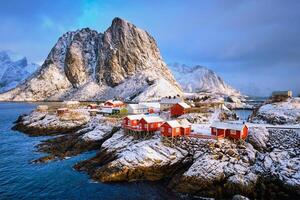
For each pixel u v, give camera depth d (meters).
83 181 43.91
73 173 47.59
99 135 66.94
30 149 64.75
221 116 77.62
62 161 54.59
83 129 74.25
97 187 41.53
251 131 52.56
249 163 43.38
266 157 44.16
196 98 140.00
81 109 110.50
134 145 51.59
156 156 46.47
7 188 41.09
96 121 78.31
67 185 42.28
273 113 67.38
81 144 64.38
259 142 49.59
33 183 43.06
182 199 37.84
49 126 85.56
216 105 95.50
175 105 79.25
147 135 56.19
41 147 65.88
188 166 45.34
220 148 46.38
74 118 88.81
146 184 42.88
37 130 84.50
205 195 38.81
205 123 69.25
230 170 40.94
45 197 38.12
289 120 63.12
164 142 50.53
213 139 49.16
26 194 39.06
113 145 55.78
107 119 77.50
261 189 38.28
